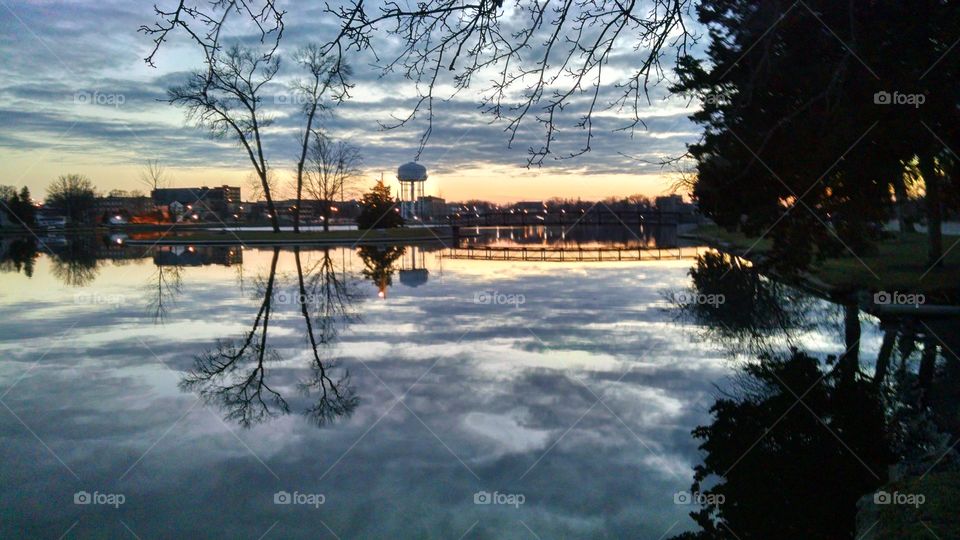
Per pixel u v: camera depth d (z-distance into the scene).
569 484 5.86
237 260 30.27
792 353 10.81
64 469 6.22
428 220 67.19
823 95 10.13
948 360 10.27
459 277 23.25
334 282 21.47
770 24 9.19
